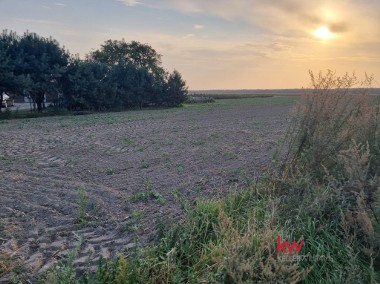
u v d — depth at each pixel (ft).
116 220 18.03
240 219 15.44
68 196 22.27
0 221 17.84
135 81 147.43
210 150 37.86
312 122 18.97
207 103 196.24
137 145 43.37
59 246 15.21
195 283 11.74
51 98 136.26
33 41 114.11
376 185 13.91
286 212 15.33
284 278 10.64
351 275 11.03
